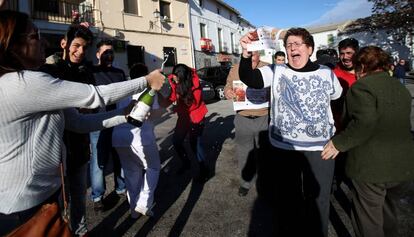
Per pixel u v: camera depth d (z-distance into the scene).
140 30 15.97
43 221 1.28
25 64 1.39
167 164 5.20
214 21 23.03
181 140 4.53
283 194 2.58
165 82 1.92
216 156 5.54
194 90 4.18
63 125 1.61
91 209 3.61
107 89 1.52
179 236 2.97
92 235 3.03
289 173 2.52
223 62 23.52
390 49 29.23
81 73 2.66
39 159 1.44
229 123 8.48
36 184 1.44
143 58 16.12
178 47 18.41
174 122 9.20
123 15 15.08
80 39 2.56
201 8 21.08
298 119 2.38
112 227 3.18
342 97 3.08
